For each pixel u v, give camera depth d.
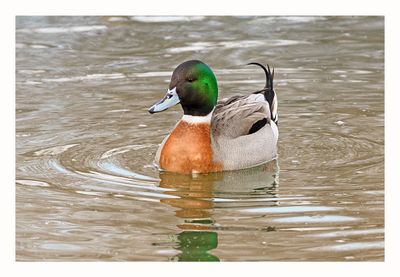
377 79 19.34
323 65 20.23
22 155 15.13
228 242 11.34
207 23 23.66
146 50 21.38
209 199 13.07
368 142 15.82
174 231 11.73
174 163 14.46
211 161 14.51
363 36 22.34
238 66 20.12
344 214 12.24
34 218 12.24
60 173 14.23
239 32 22.78
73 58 20.91
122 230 11.79
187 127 14.59
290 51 21.20
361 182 13.63
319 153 15.34
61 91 18.70
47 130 16.48
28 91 18.70
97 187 13.56
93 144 15.77
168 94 14.45
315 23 23.59
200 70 14.45
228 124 15.07
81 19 24.00
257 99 15.96
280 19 23.95
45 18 23.98
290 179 13.95
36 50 21.48
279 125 16.88
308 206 12.61
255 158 14.95
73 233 11.72
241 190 13.53
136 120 17.16
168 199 13.05
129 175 14.23
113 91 18.73
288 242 11.29
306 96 18.41
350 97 18.33
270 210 12.48
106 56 21.02
